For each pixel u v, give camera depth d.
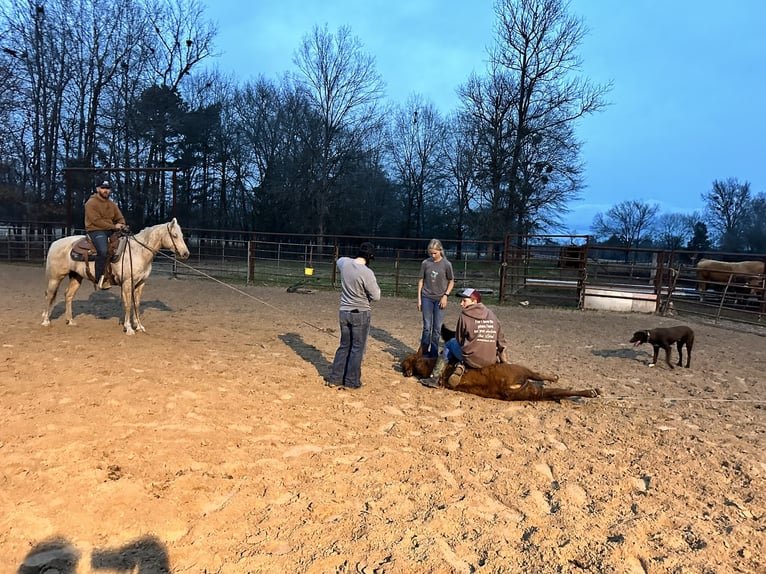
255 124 40.16
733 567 2.57
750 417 5.07
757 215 48.72
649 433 4.50
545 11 27.09
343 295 5.40
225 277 18.16
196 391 4.95
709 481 3.56
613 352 8.13
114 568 2.43
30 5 25.53
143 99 30.03
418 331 9.44
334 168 37.59
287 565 2.48
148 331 7.87
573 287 13.77
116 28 28.50
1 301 10.36
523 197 28.50
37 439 3.65
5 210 25.83
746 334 10.42
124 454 3.51
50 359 5.80
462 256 31.08
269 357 6.67
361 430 4.31
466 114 30.58
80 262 7.35
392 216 47.34
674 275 13.03
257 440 3.94
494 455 3.91
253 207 41.44
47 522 2.71
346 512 2.99
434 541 2.70
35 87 26.44
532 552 2.64
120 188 29.70
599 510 3.13
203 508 2.96
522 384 5.27
